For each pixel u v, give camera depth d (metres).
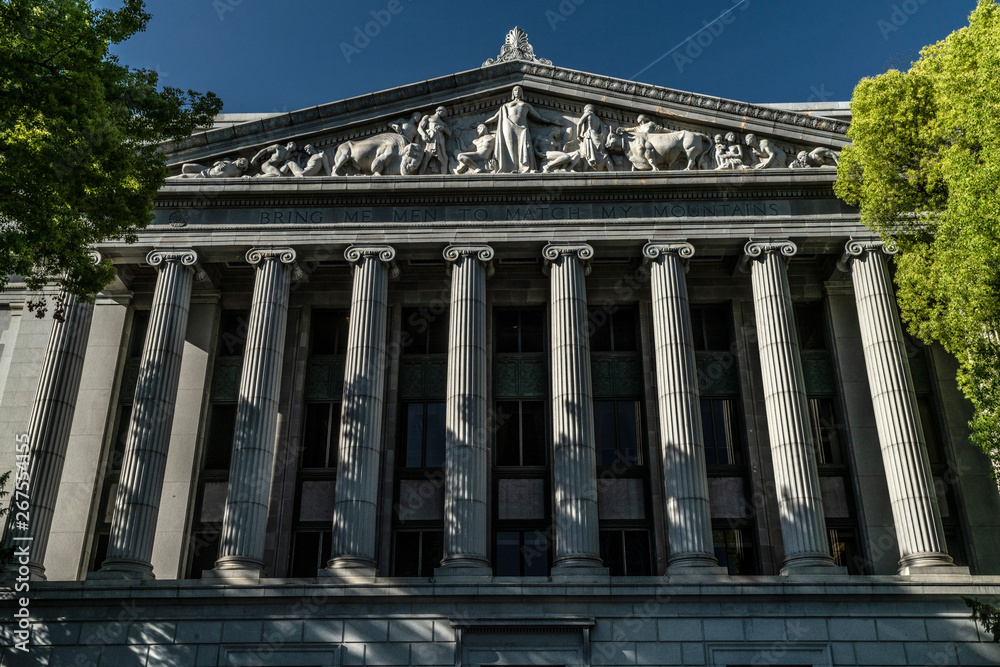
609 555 26.94
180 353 26.67
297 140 29.38
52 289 29.41
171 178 28.17
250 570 23.56
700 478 24.69
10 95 18.36
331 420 28.95
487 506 26.91
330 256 28.20
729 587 23.00
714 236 27.66
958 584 22.84
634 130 29.47
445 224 27.84
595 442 28.50
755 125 28.95
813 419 28.56
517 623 22.80
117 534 23.95
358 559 23.73
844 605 23.09
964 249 20.33
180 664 22.62
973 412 27.72
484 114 29.91
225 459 28.42
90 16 19.72
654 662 22.62
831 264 29.20
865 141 23.94
